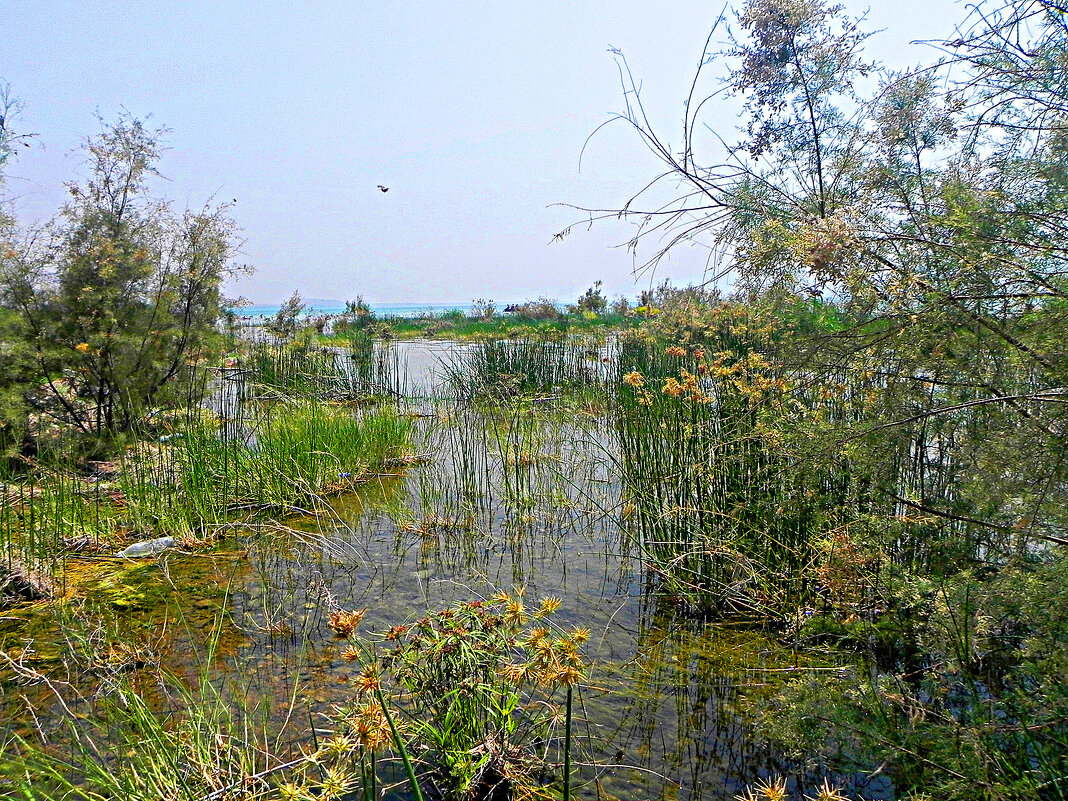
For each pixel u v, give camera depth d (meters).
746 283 2.86
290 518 5.18
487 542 4.69
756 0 3.35
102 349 6.43
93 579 4.01
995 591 2.04
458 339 18.17
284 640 3.30
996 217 2.05
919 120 2.58
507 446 6.39
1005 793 1.79
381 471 6.41
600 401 8.38
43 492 4.92
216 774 2.25
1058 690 1.86
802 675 2.86
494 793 2.34
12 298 6.20
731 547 3.66
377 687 2.02
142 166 6.92
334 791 1.89
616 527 4.95
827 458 2.43
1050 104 2.07
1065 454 1.83
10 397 5.82
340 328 16.94
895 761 2.11
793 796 2.26
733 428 3.93
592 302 19.77
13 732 2.56
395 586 3.96
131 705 2.60
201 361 7.55
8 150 6.14
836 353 2.39
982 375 2.04
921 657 2.65
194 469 5.28
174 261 7.17
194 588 3.91
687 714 2.72
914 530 2.73
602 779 2.37
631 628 3.44
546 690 2.87
